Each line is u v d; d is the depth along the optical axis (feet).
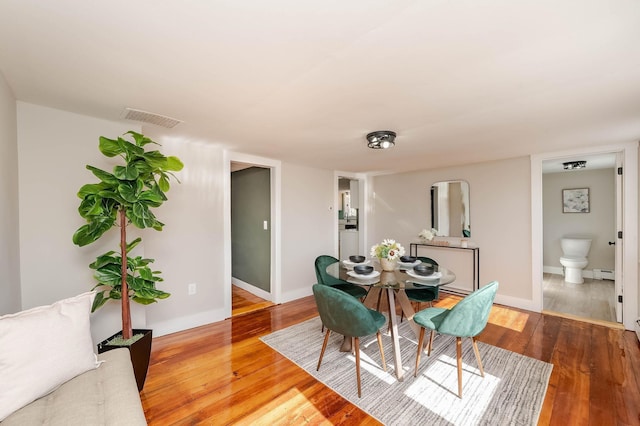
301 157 11.96
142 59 4.38
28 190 6.26
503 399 5.98
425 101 5.97
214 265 10.43
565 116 6.88
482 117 6.95
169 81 5.11
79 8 3.23
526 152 11.06
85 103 6.17
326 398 6.07
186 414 5.57
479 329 6.34
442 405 5.83
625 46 3.96
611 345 8.37
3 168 5.07
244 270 15.02
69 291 6.79
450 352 8.04
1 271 4.94
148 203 6.22
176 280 9.50
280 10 3.26
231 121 7.31
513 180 12.09
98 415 3.62
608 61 4.37
